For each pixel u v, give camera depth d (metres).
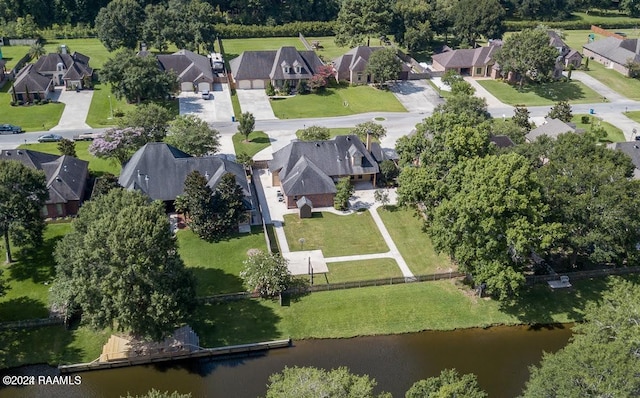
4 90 133.12
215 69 148.12
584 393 44.38
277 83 138.25
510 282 63.97
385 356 62.66
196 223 79.38
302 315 67.19
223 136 113.00
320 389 42.31
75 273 58.00
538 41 137.75
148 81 122.12
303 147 93.56
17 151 87.25
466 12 165.62
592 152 76.88
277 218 85.75
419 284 72.44
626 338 48.94
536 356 63.19
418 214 86.69
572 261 75.56
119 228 56.66
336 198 88.06
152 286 57.31
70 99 129.00
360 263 75.94
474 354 63.25
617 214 68.38
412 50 167.38
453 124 82.69
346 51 172.38
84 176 91.12
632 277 75.00
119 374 59.28
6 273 71.94
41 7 185.75
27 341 62.31
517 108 117.12
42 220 74.06
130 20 153.50
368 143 95.75
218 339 63.34
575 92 140.25
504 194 65.12
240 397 56.75
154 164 85.56
